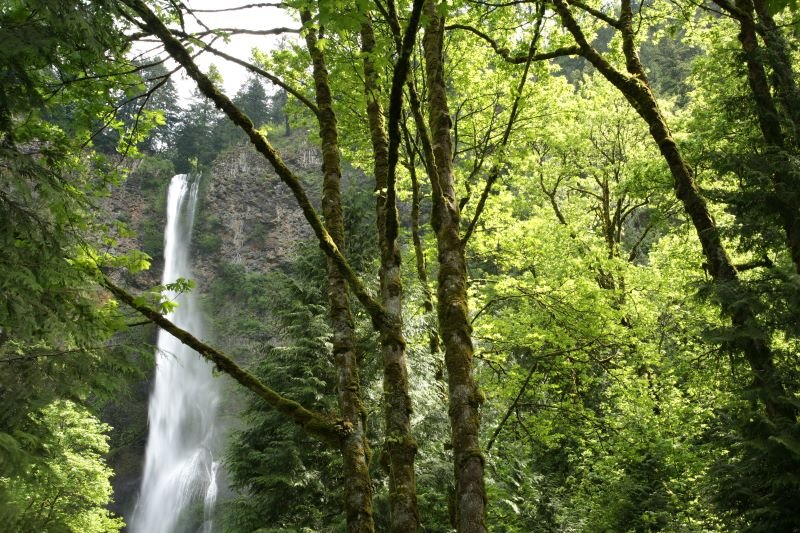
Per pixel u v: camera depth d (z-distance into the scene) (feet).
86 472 61.00
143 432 130.41
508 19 30.14
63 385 13.91
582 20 39.58
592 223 72.95
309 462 42.47
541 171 68.80
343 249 19.52
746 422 19.31
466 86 39.78
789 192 22.84
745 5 27.91
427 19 12.32
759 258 27.40
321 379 44.16
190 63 15.15
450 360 17.31
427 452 35.81
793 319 21.61
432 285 38.70
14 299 12.39
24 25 12.18
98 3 13.12
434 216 19.39
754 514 18.34
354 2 11.55
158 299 15.48
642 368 50.88
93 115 17.47
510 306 48.83
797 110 24.58
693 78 44.55
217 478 116.78
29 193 12.40
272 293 51.34
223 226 181.98
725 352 23.75
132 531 116.16
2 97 12.73
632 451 42.60
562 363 41.24
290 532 37.32
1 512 12.99
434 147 20.45
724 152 25.17
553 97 42.42
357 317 41.73
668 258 54.08
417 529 15.57
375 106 22.26
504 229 47.26
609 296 44.19
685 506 39.50
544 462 51.80
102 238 16.56
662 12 32.86
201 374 143.84
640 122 67.10
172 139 216.95
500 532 41.45
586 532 41.29
